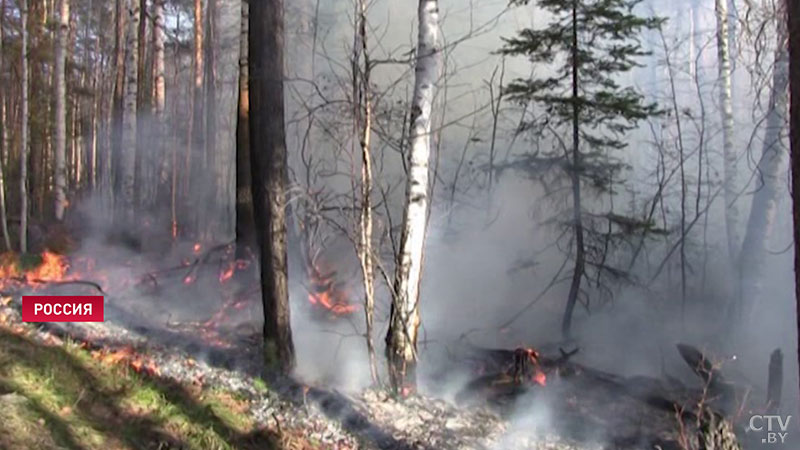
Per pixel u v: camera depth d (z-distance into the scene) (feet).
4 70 70.33
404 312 24.27
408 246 24.71
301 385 22.94
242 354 25.08
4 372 18.11
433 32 25.76
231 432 18.98
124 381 19.99
